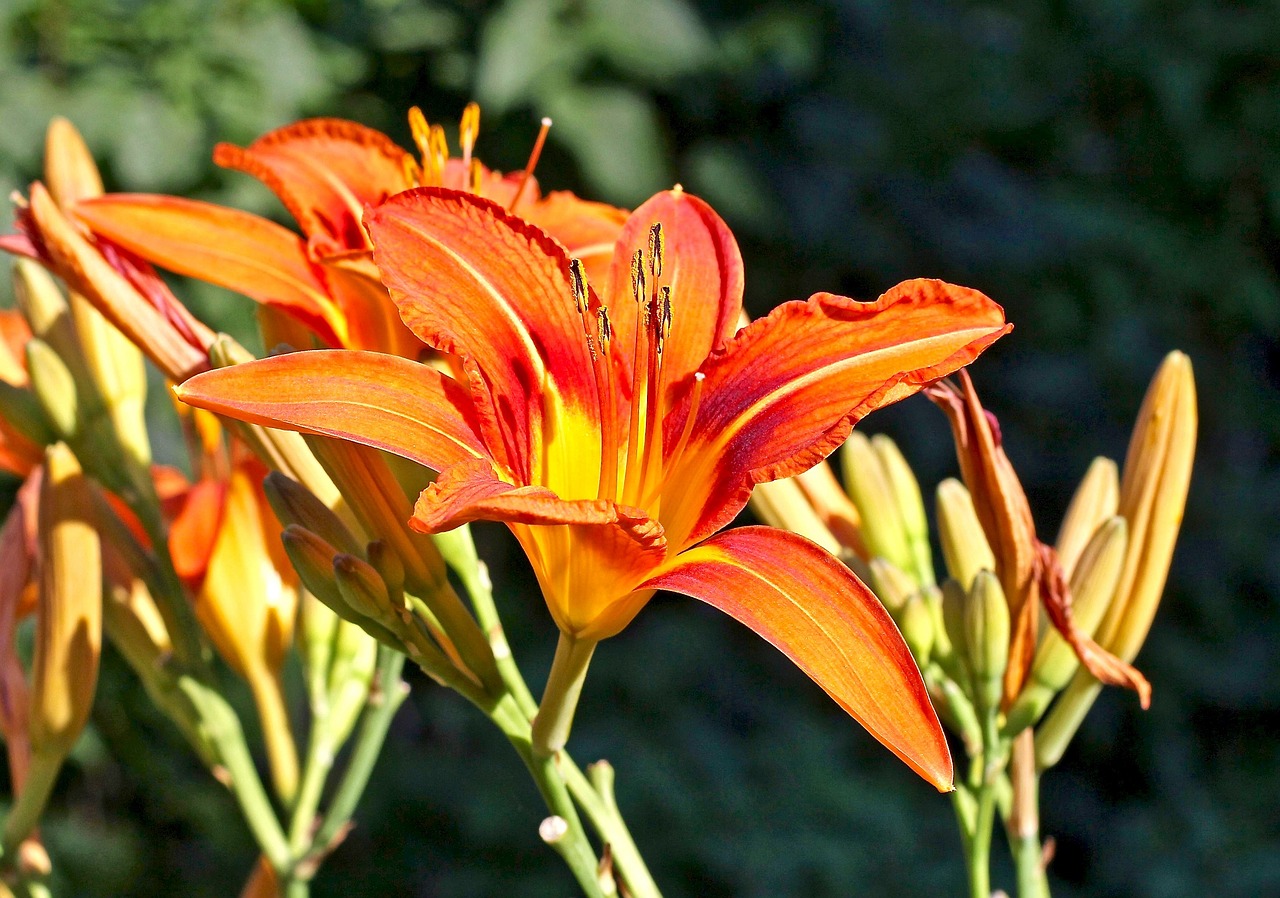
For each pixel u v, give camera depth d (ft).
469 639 6.24
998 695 6.91
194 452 9.74
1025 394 24.32
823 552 5.05
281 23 20.51
